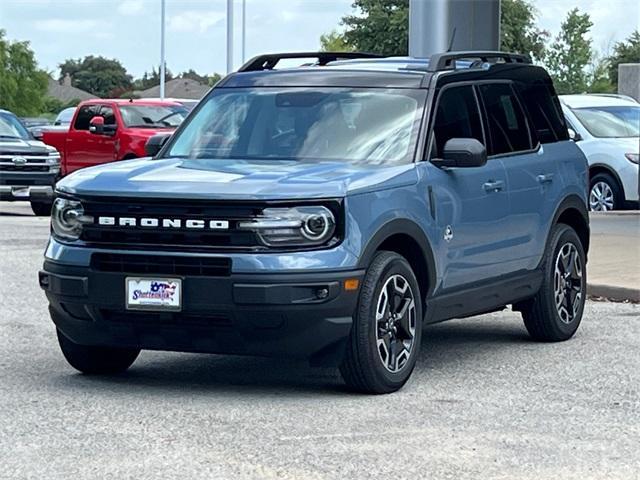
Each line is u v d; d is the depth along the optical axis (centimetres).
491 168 959
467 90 963
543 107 1068
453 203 904
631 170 2178
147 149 990
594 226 1897
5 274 1435
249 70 995
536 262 1019
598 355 991
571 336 1068
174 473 651
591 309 1230
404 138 895
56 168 2433
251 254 789
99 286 815
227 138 931
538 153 1031
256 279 784
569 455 692
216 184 808
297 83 953
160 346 826
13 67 9294
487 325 1141
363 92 930
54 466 664
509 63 1041
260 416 773
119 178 834
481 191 938
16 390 845
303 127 919
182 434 728
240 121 940
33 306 1209
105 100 2670
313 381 884
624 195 2188
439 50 1636
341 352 816
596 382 885
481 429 746
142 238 810
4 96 9194
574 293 1064
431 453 692
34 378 885
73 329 842
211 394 837
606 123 2259
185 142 945
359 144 898
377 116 911
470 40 1656
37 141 2489
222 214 794
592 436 734
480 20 1659
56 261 832
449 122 932
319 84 946
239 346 806
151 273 804
